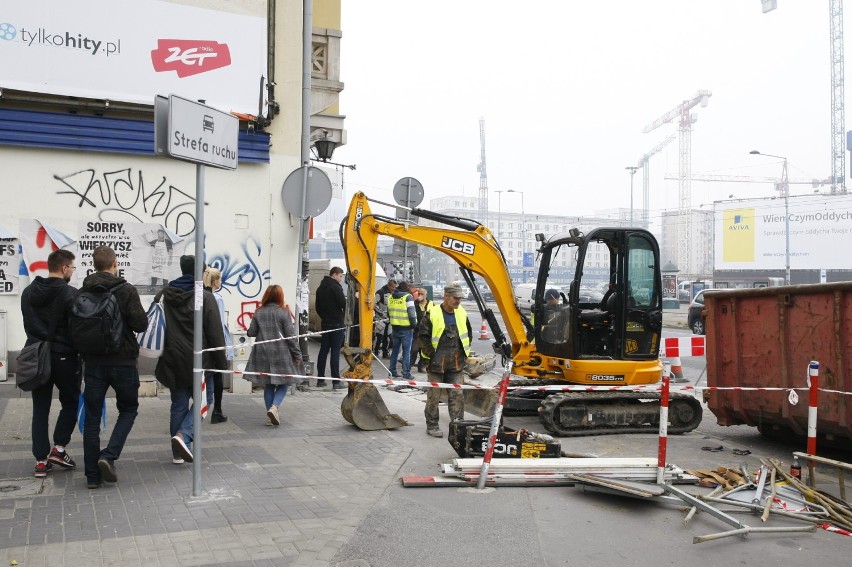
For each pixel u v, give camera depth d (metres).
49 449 6.61
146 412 9.53
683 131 151.38
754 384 9.04
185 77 11.17
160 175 11.15
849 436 7.83
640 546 5.38
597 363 10.15
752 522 5.86
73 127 10.56
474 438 7.32
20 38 10.24
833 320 7.90
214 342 7.10
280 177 11.96
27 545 5.00
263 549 5.06
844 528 5.75
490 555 5.14
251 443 8.20
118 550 4.96
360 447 8.16
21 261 10.50
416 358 16.06
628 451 8.83
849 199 63.81
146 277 11.12
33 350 6.23
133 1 10.82
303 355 12.27
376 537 5.40
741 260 71.31
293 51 12.01
